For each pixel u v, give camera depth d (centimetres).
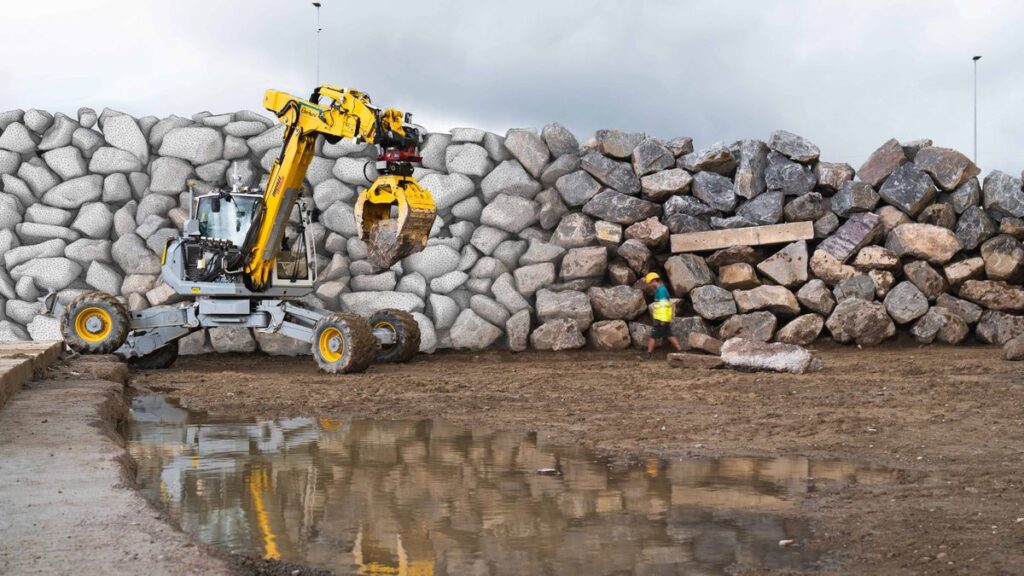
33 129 1538
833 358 1295
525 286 1516
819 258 1456
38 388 859
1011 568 390
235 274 1272
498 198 1555
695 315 1494
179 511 497
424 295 1512
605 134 1575
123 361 1293
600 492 540
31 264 1481
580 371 1202
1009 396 902
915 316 1420
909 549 420
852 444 683
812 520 475
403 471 600
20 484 470
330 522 474
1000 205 1445
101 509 420
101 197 1527
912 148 1518
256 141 1545
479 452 667
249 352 1490
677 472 595
